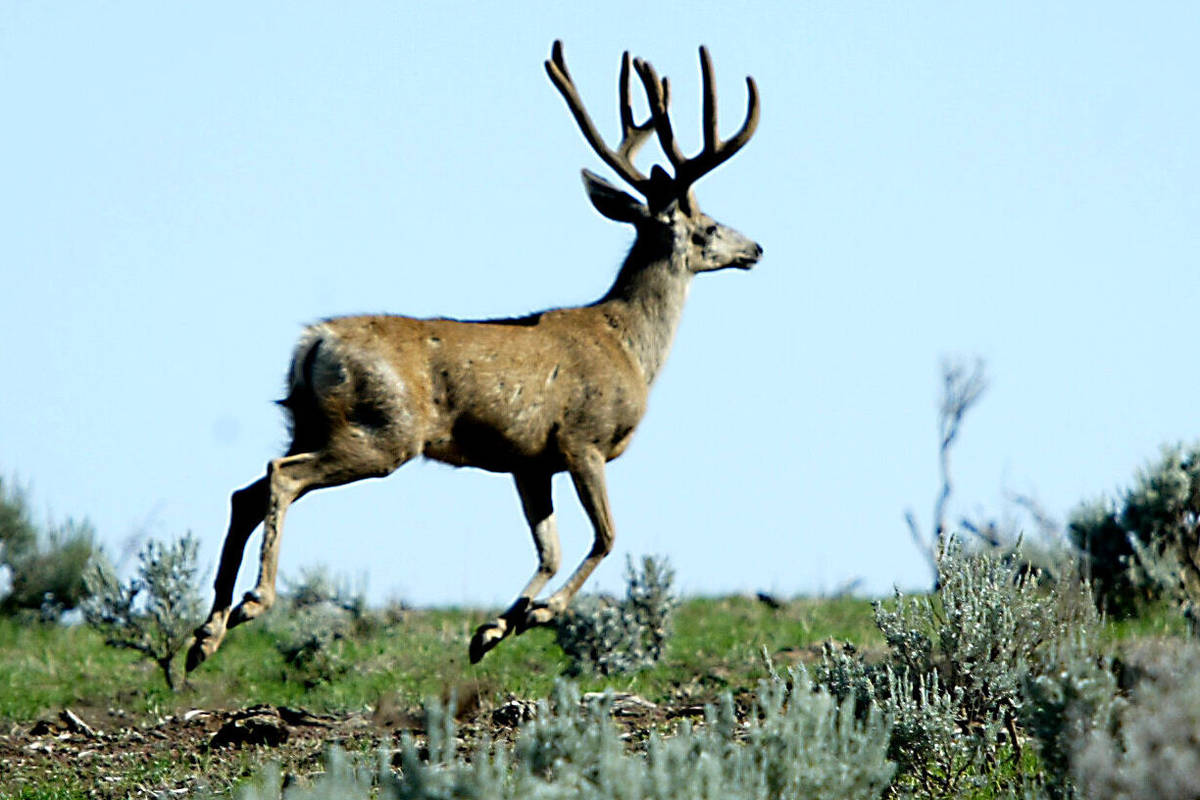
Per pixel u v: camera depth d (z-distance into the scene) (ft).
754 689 130.82
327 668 151.64
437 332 116.78
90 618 152.15
